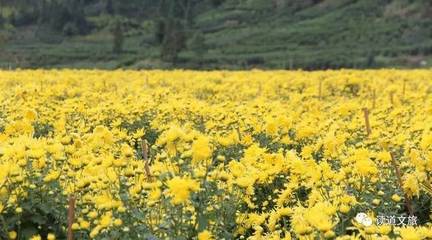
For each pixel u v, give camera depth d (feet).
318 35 313.94
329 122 32.99
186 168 19.20
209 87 67.67
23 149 18.52
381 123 33.37
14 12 402.52
